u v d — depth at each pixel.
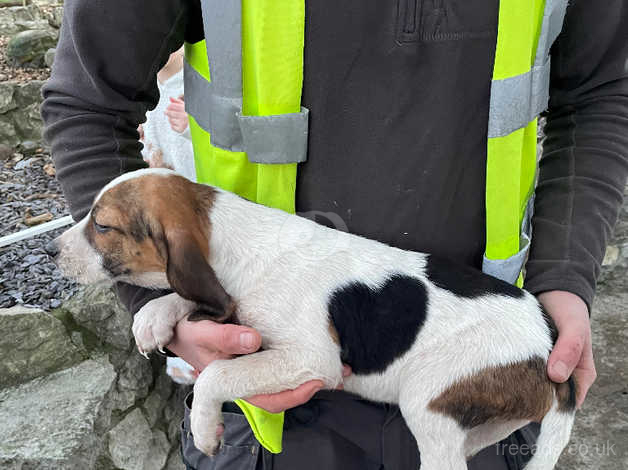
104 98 0.51
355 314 0.53
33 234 1.31
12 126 1.80
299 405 0.55
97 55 0.49
